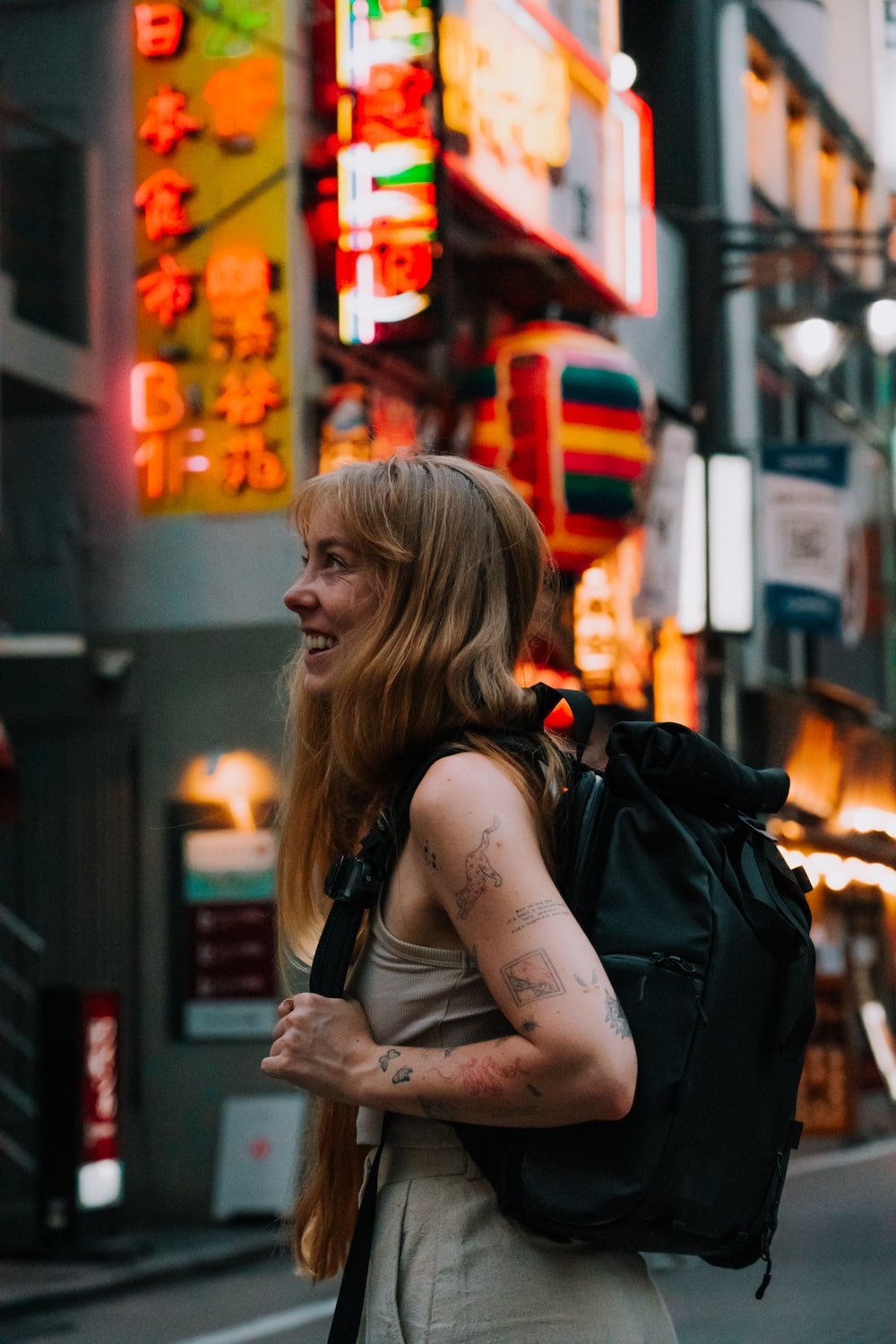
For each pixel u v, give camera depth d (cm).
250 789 1814
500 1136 250
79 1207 1427
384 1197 261
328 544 268
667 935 245
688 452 2384
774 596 2811
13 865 1873
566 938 242
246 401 1820
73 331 1852
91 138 1873
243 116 1828
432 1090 245
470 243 2158
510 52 2105
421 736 260
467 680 261
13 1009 1828
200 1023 1803
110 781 1855
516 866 245
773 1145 257
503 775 253
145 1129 1808
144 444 1850
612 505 2062
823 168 3900
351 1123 292
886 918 3878
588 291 2250
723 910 248
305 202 1833
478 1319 250
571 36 2255
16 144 1895
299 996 257
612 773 261
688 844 250
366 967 260
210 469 1833
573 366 2045
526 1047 238
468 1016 252
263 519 1822
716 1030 244
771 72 3503
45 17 1894
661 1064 241
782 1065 256
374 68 1794
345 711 262
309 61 1870
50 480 1886
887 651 3978
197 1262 1441
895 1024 3850
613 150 2341
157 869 1833
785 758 3241
